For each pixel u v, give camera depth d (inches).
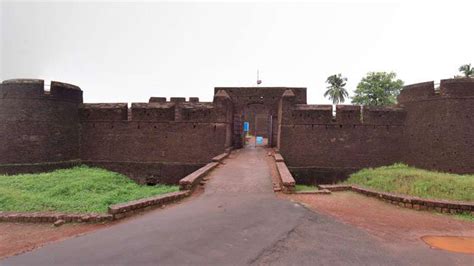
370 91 1546.5
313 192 425.7
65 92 766.5
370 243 231.0
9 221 309.7
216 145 771.4
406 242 236.7
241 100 942.4
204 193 415.2
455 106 625.0
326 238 238.1
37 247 229.6
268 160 689.6
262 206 339.0
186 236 236.5
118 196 465.1
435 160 649.0
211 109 775.1
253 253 202.4
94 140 803.4
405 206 359.3
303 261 191.9
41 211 357.7
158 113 788.0
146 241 227.0
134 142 792.3
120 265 183.8
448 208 336.8
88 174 661.9
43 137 715.4
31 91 703.1
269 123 963.3
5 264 190.9
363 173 666.8
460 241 242.2
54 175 620.4
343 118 744.3
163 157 784.9
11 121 690.2
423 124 679.1
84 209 366.6
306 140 754.8
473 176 555.5
